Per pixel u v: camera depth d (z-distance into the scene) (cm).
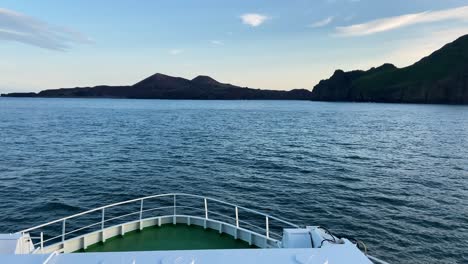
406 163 4400
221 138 6881
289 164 4241
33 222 2181
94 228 2106
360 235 2069
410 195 2934
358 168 4041
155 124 10112
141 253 460
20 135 6619
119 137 6794
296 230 627
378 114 15688
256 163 4288
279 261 452
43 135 6750
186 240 1014
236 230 1024
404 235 2083
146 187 3070
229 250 476
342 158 4741
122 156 4656
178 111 18275
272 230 2123
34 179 3247
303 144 6147
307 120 12300
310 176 3591
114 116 13488
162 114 15362
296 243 604
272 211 2462
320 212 2456
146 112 16875
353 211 2486
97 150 5109
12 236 617
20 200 2602
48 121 10362
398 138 7125
